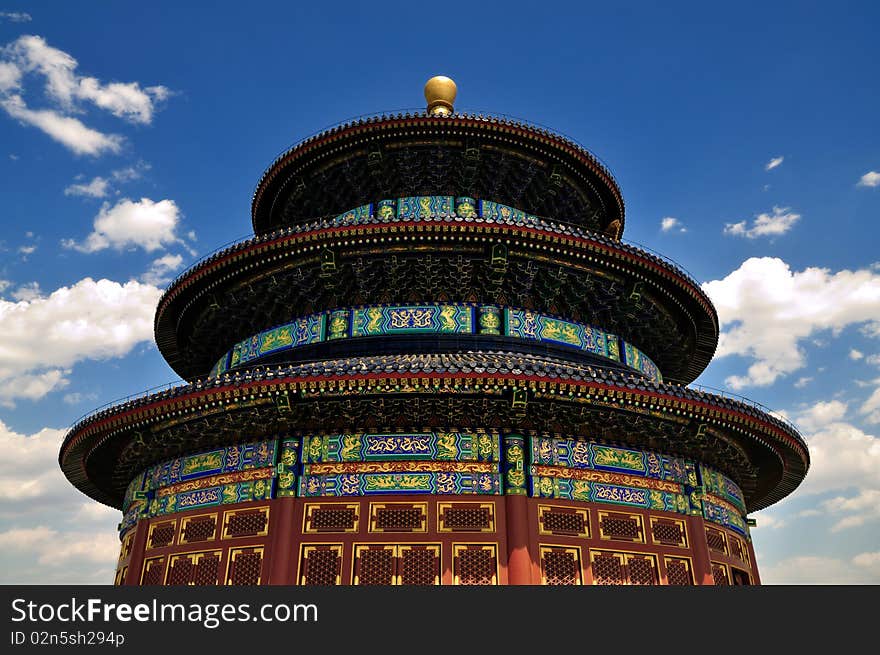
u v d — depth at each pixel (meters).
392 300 30.30
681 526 26.03
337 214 39.88
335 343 29.42
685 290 33.09
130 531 29.05
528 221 29.67
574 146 37.94
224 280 32.41
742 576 29.33
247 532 24.08
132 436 28.75
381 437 24.45
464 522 23.34
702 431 26.55
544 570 23.17
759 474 34.16
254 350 32.31
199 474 26.34
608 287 31.83
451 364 22.77
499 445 24.45
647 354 36.09
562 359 29.70
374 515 23.44
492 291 30.38
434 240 29.27
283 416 24.94
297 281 31.00
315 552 23.16
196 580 24.36
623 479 25.47
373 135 36.19
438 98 42.06
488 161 37.56
